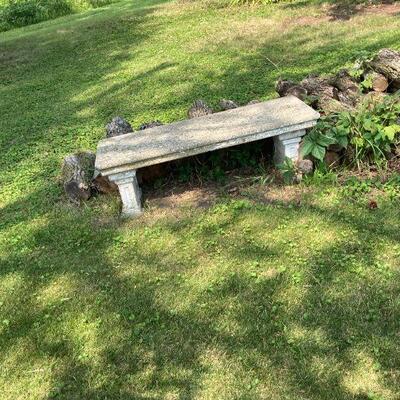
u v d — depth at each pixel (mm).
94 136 6629
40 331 3457
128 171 4328
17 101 8719
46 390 3025
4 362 3262
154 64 9250
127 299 3602
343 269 3523
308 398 2727
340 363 2881
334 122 4688
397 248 3627
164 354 3119
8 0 17391
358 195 4277
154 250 4062
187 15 12547
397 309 3152
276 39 9258
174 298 3535
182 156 4352
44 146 6586
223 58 8773
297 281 3482
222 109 5488
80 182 4855
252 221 4180
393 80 5113
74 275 3939
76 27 13234
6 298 3822
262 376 2883
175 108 7035
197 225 4258
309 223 4039
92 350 3232
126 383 2979
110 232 4375
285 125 4398
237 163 4996
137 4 15508
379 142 4492
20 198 5285
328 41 8625
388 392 2691
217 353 3068
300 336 3086
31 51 11750
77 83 9117
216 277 3658
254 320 3252
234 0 12461
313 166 4656
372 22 9203
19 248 4410
